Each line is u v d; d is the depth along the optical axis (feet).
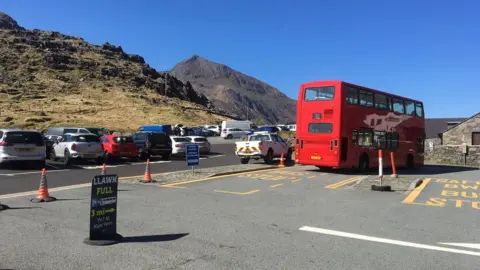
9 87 363.56
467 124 136.87
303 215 30.42
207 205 33.78
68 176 54.49
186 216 29.09
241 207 33.24
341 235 24.59
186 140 101.86
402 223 28.35
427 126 190.49
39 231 24.18
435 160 114.01
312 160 65.72
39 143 64.18
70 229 24.72
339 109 63.72
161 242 22.25
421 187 49.62
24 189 42.14
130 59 599.57
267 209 32.58
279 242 22.72
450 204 37.24
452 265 19.27
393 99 78.79
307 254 20.59
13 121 228.84
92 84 414.62
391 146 77.00
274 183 49.90
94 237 21.88
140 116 301.84
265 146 80.43
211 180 51.65
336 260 19.70
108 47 604.90
